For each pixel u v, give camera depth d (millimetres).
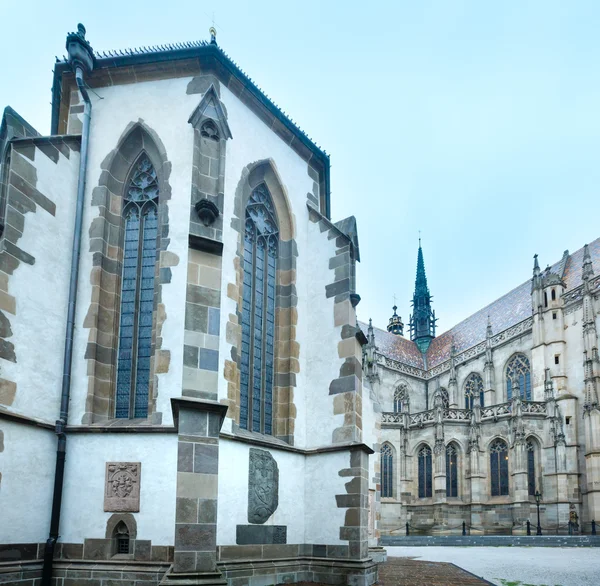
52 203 17016
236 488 16266
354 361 19656
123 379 17062
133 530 14539
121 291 17781
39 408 15477
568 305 62562
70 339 16406
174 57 18578
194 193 16562
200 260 15711
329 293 20969
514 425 58062
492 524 57750
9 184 15820
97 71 18812
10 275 15398
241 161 19469
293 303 20938
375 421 30250
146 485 14789
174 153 17875
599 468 53656
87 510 14906
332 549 18172
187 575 12875
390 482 63938
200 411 14133
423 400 81438
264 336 20203
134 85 18875
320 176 24328
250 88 19922
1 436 14141
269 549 17156
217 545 15266
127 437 15242
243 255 19391
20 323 15445
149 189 18422
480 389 73812
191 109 18312
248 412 18906
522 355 67625
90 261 17312
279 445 18312
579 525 52656
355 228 21672
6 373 14812
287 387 20125
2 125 17750
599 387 56250
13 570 13773
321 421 19906
